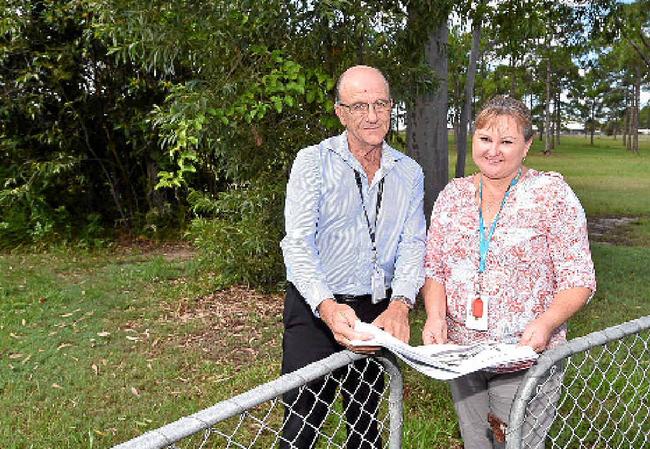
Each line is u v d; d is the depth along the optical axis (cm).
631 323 224
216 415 151
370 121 227
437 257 234
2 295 721
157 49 568
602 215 1425
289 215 237
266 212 685
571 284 213
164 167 1032
